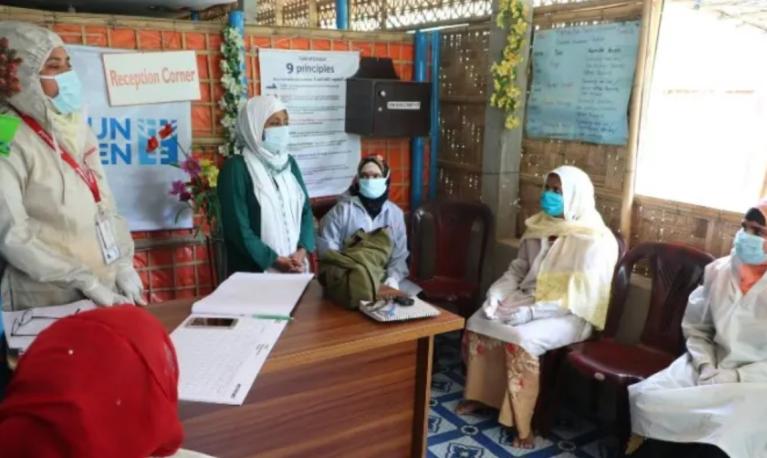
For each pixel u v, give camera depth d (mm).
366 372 1613
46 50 1690
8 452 679
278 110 2490
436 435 2541
